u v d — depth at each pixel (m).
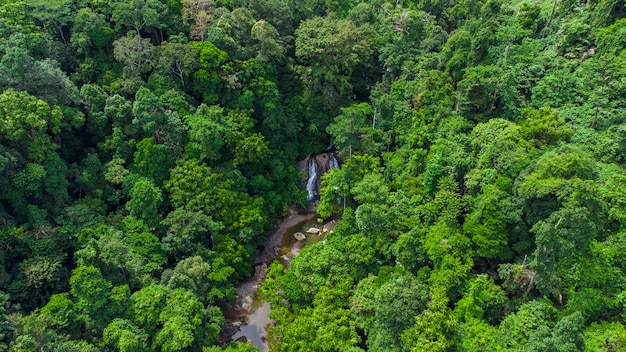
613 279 47.44
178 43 74.19
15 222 55.22
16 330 43.66
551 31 78.81
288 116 84.19
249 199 69.19
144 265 56.97
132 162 67.69
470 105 67.50
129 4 75.06
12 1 70.94
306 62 87.88
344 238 63.12
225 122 71.44
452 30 94.50
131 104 68.38
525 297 49.25
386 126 80.88
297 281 58.12
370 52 87.38
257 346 58.72
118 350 48.12
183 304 51.38
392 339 47.69
